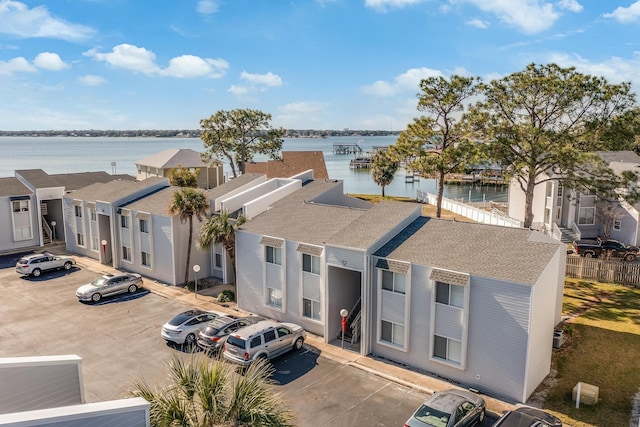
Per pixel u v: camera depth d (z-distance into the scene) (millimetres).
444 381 22516
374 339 25391
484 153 39531
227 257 37969
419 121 46031
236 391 12578
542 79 37406
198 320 27547
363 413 19875
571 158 35438
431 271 22609
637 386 21641
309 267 28266
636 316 29500
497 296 20781
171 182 65500
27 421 9734
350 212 31094
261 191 39594
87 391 21812
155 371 23703
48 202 54812
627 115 36375
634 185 44969
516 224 49188
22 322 30312
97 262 44875
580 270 37562
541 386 21891
